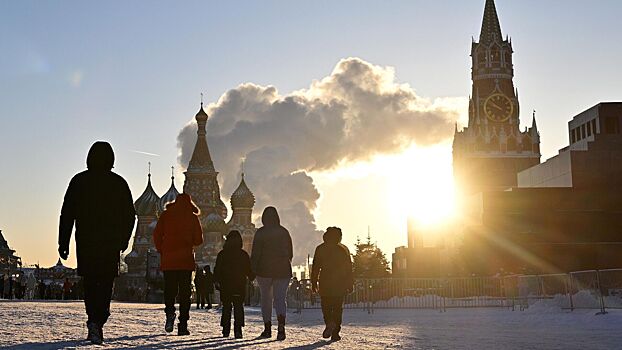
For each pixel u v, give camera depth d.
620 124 103.62
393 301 50.47
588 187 98.00
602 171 98.38
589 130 106.44
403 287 50.75
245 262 18.47
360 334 20.50
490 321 30.78
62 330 17.33
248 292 59.09
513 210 97.56
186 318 17.83
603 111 103.50
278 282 18.16
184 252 17.70
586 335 20.06
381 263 154.62
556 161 103.31
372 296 50.41
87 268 14.21
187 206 17.88
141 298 83.94
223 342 15.98
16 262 170.75
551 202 97.50
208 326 23.17
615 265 96.25
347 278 18.34
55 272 158.00
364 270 150.88
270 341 17.00
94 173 14.52
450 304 49.72
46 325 19.19
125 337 16.05
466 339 18.27
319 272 18.52
